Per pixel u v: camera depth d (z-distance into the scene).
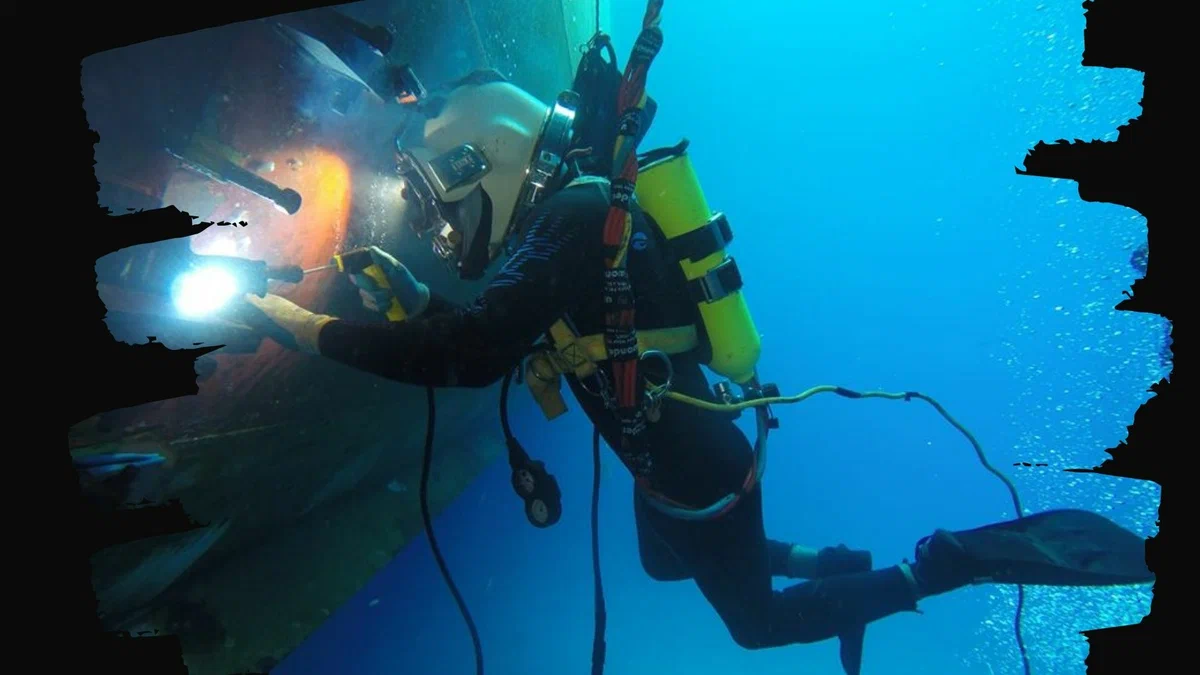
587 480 3.97
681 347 1.43
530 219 1.20
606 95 1.34
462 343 1.02
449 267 1.33
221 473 1.43
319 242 1.28
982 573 1.71
